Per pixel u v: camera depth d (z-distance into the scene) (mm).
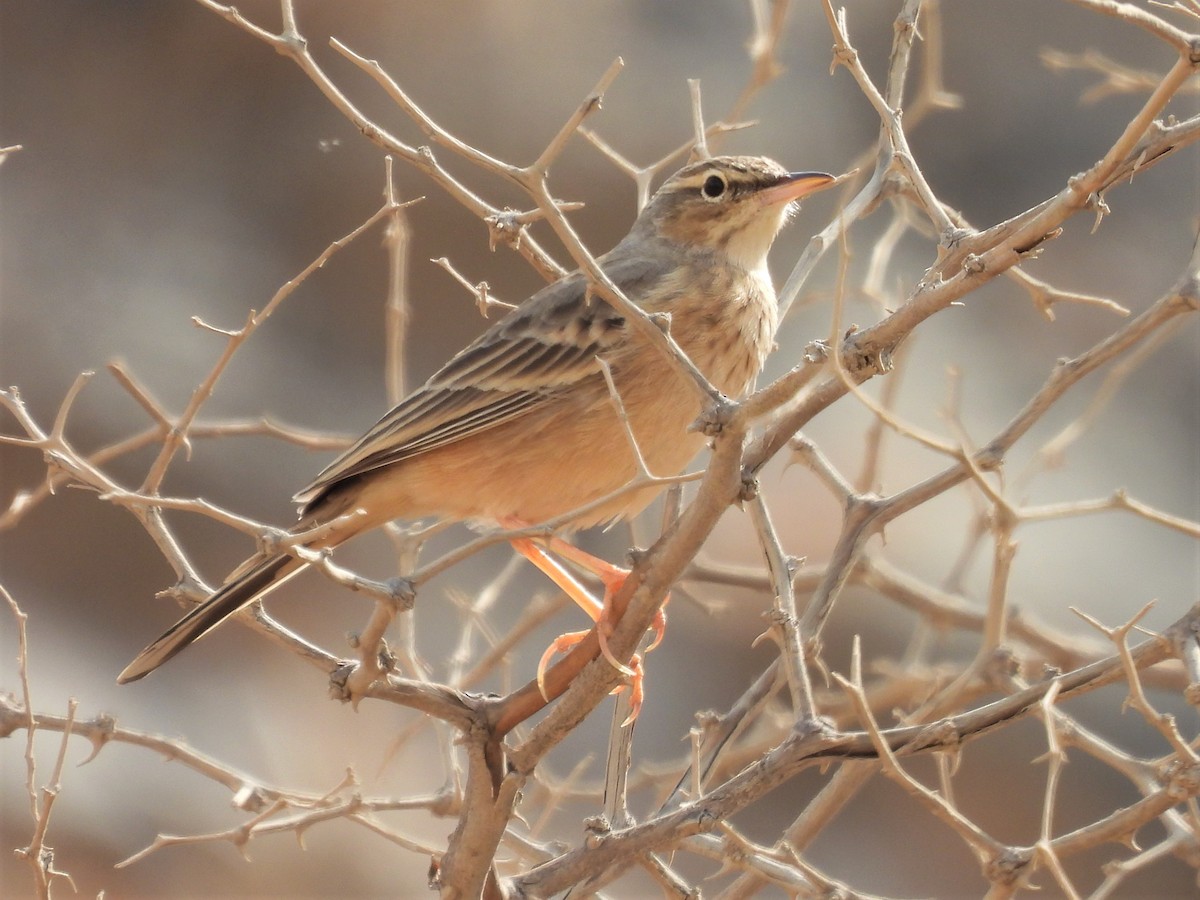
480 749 5730
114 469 18531
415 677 7812
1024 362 18578
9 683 16078
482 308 7543
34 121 21281
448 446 7855
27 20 21422
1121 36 20641
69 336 19438
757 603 16734
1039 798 15227
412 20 20875
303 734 16391
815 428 17328
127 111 21422
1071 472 17266
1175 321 8523
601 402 7707
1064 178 20266
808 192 8289
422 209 20062
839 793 7016
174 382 19391
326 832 15453
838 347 4750
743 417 5066
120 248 20641
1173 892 14539
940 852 15109
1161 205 19547
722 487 5246
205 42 21500
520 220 5598
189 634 6629
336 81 20984
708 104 20188
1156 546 16641
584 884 6684
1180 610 15961
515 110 20453
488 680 15297
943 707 7082
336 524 4844
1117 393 18188
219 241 20828
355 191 20844
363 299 20547
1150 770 6738
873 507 7309
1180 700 15328
